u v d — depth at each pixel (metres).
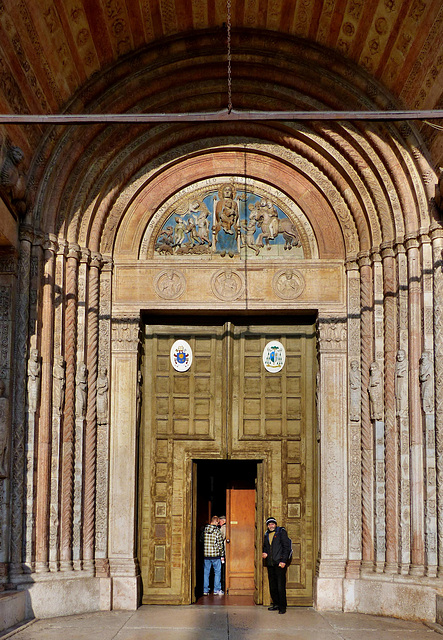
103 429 13.96
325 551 13.63
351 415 13.90
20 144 12.79
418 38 12.48
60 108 13.75
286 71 14.36
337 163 14.37
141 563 14.09
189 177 14.88
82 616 12.66
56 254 13.76
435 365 12.79
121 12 13.18
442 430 12.52
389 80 13.62
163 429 14.55
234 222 14.80
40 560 12.73
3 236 12.49
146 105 14.46
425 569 12.45
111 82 14.22
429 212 13.25
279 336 14.81
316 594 13.40
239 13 13.78
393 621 12.32
